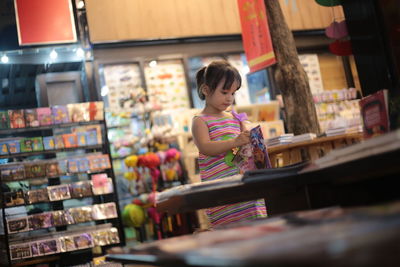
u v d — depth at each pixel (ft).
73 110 19.31
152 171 20.35
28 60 19.99
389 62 12.70
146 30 24.04
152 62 23.39
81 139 19.17
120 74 23.62
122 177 21.50
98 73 22.59
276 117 22.94
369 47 13.15
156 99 21.95
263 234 2.56
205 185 4.53
